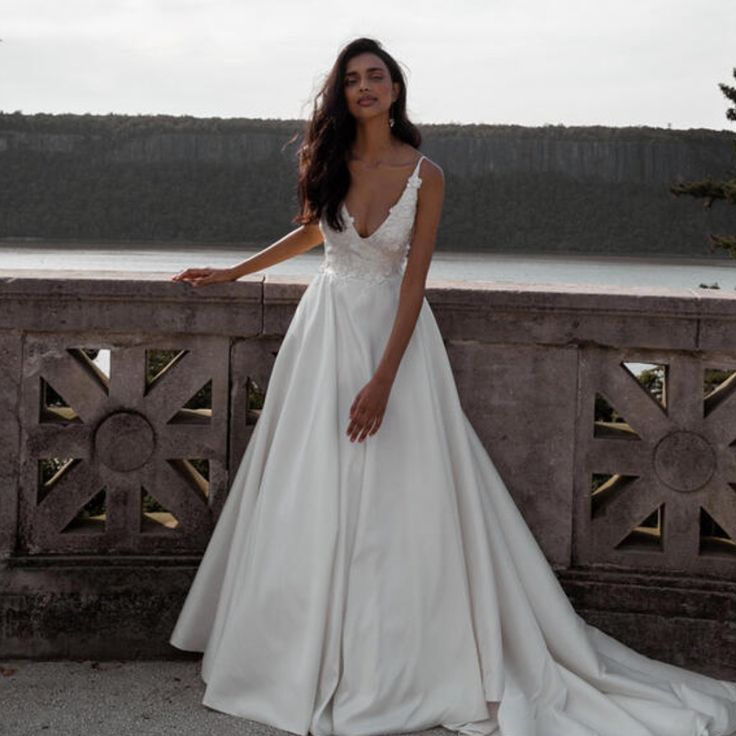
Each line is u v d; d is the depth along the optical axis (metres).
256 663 2.84
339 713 2.76
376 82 2.87
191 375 3.31
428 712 2.81
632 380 3.27
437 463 2.88
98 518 3.49
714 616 3.24
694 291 3.32
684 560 3.29
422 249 2.88
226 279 3.24
